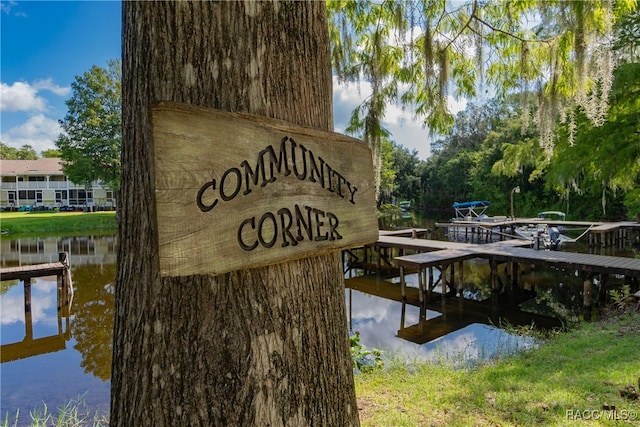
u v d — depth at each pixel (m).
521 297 8.44
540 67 3.16
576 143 10.00
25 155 54.50
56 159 37.75
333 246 1.23
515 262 8.43
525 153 13.52
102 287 9.31
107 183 27.16
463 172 32.38
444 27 3.21
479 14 3.10
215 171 0.96
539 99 3.38
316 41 1.25
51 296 9.09
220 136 0.97
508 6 2.97
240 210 1.00
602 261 7.29
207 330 1.03
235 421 1.02
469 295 8.87
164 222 0.87
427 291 8.89
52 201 35.09
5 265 11.95
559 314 7.10
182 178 0.90
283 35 1.15
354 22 3.35
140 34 1.08
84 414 3.65
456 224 17.00
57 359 5.35
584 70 2.82
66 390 4.32
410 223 25.55
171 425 1.01
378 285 10.08
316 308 1.20
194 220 0.92
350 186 1.32
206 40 1.05
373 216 1.42
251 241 1.02
